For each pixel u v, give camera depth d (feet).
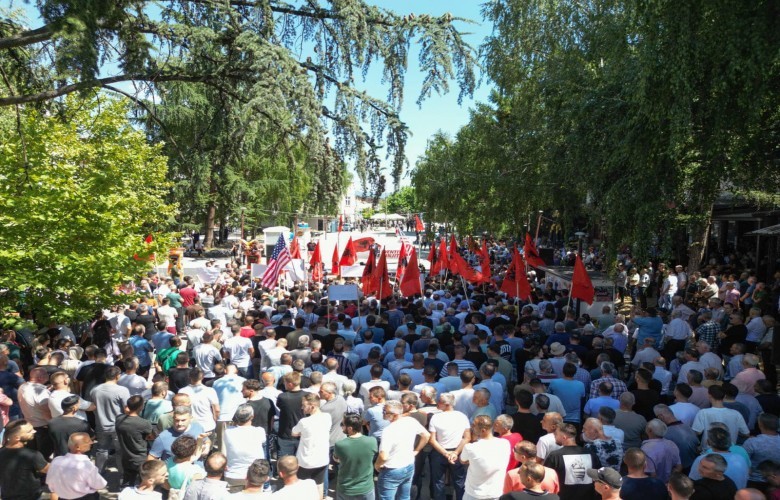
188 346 41.14
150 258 46.03
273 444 27.40
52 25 24.21
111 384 24.81
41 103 30.96
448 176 83.35
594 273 60.18
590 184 47.83
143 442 21.94
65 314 33.04
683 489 14.99
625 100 42.50
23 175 33.76
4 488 18.42
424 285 58.13
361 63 29.45
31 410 24.04
